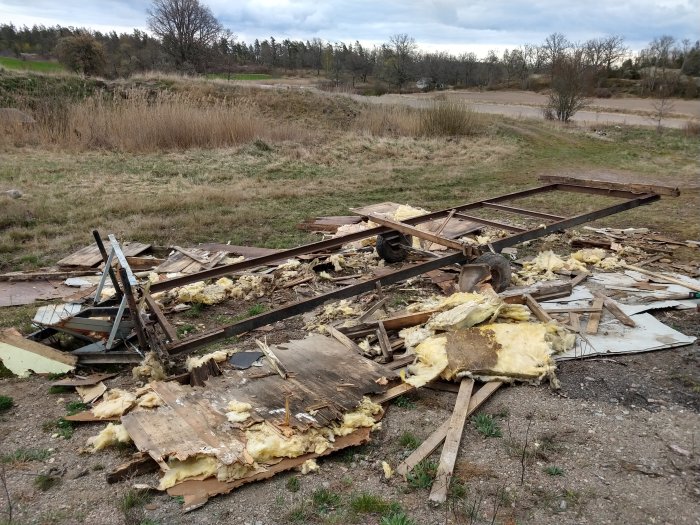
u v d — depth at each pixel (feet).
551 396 15.29
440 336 17.28
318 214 37.58
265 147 60.95
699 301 21.44
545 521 10.85
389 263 27.35
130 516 10.98
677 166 61.05
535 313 19.61
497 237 31.63
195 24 160.76
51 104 67.77
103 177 45.91
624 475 12.15
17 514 11.10
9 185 41.32
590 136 84.64
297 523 10.84
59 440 13.52
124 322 17.43
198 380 15.33
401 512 11.05
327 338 17.72
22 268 26.89
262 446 12.24
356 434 13.30
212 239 31.99
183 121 60.75
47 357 16.93
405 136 77.10
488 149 69.77
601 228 33.94
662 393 15.44
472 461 12.61
